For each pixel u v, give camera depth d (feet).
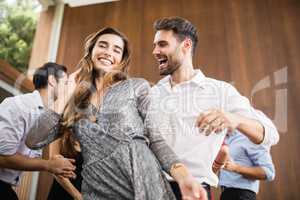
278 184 4.15
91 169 2.55
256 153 3.90
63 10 6.07
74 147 3.62
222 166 3.54
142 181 2.32
